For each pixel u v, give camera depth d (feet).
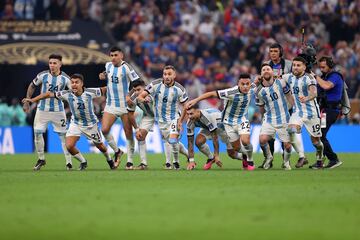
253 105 273.95
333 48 313.32
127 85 172.14
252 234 83.76
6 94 295.89
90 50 271.49
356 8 315.78
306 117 164.25
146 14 310.65
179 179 139.95
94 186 127.34
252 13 312.29
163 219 92.94
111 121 172.14
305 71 164.04
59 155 243.19
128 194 115.34
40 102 172.14
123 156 234.58
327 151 171.01
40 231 86.02
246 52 301.43
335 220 92.07
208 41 305.73
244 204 104.22
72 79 165.37
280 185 128.16
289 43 301.22
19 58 269.23
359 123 280.10
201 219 92.79
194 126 166.81
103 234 84.12
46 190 121.39
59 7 307.37
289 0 316.19
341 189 121.80
